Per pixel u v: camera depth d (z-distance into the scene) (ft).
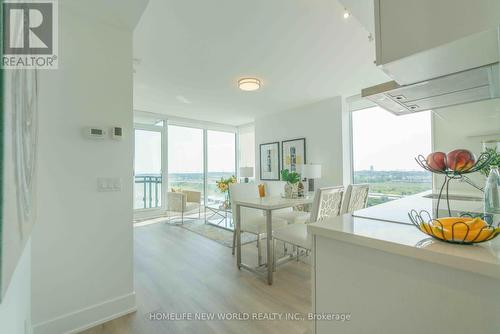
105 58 5.89
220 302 6.46
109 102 5.91
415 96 3.90
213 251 10.61
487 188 3.40
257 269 8.57
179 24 7.10
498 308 1.92
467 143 9.04
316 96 14.39
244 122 22.29
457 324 2.11
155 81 11.76
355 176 14.55
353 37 7.88
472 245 2.29
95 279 5.65
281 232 7.98
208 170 22.15
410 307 2.39
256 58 9.33
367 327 2.72
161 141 19.11
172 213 18.90
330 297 3.06
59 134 5.26
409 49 2.56
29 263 4.52
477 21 2.17
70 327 5.26
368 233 2.76
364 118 14.14
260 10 6.53
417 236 2.62
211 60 9.46
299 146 16.71
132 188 6.26
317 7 6.43
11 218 1.59
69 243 5.35
